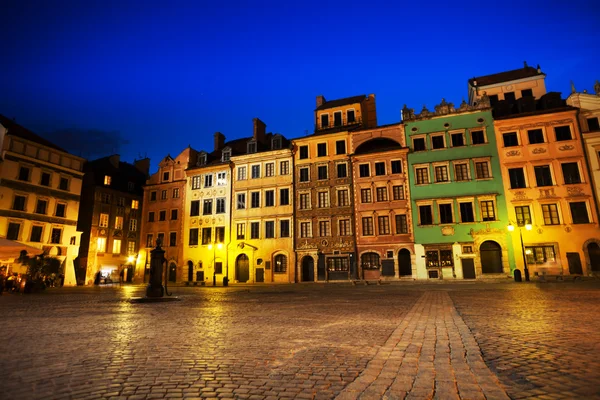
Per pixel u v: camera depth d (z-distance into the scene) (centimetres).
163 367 529
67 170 4362
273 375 485
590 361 507
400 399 379
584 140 3450
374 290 2469
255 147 4762
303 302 1609
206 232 4709
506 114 3853
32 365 544
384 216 3878
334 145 4275
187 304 1596
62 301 1819
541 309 1096
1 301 1822
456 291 2059
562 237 3322
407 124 3994
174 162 5197
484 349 600
